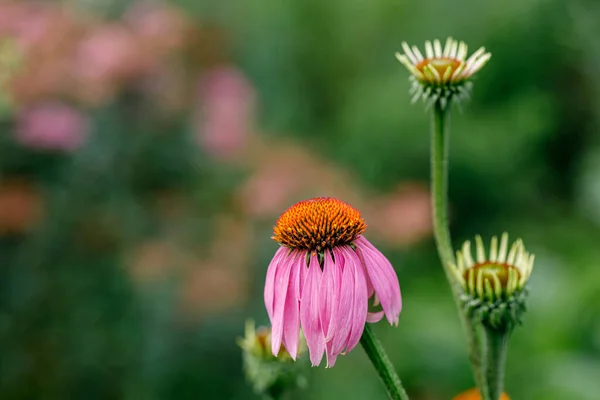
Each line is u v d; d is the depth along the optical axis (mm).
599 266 1337
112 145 1319
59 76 1232
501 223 1761
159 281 1232
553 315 1244
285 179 1293
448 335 1326
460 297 618
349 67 1998
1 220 1164
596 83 1917
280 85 1873
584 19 1903
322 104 1977
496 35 1887
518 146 1793
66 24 1255
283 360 695
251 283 1269
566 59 1905
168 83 1311
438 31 1936
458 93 634
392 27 1994
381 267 592
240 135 1356
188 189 1361
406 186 1400
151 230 1316
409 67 640
